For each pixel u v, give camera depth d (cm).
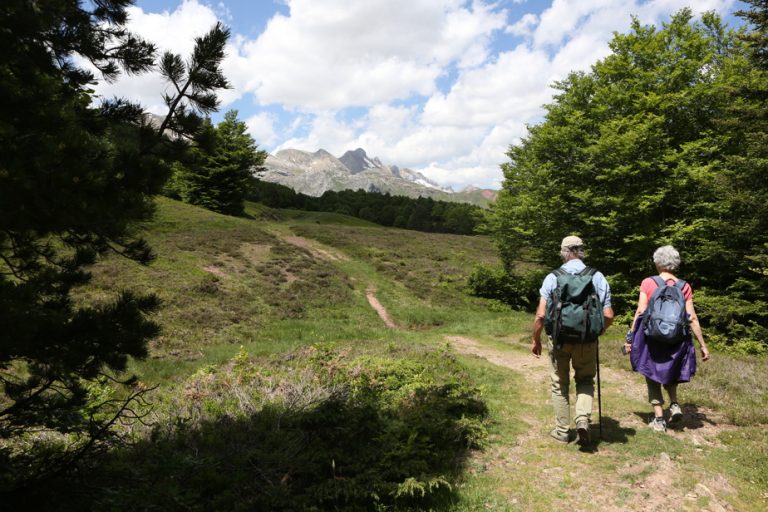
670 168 1753
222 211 5594
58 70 392
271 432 514
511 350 1334
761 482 424
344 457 449
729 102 1653
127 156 347
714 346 1313
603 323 480
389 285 2962
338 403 546
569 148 2045
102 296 1645
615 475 446
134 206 354
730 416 581
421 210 13425
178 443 493
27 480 326
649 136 1719
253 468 438
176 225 3475
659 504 393
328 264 3247
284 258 3081
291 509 364
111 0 428
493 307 2667
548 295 503
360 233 4988
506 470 470
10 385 365
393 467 422
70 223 328
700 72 1836
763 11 1266
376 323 2170
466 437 529
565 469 465
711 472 443
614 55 1978
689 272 1730
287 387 695
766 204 1275
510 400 743
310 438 496
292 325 1881
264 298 2212
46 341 334
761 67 1369
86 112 391
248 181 5866
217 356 1276
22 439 455
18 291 317
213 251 2888
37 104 330
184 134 410
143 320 390
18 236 333
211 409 605
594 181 2019
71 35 390
